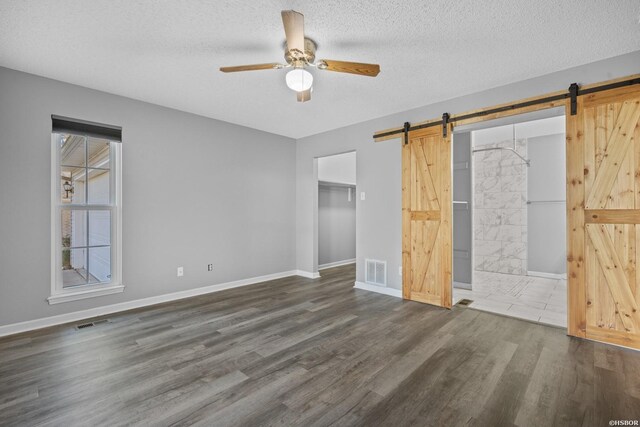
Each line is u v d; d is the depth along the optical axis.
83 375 2.15
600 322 2.70
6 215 2.87
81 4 2.01
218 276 4.50
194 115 4.23
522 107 3.17
